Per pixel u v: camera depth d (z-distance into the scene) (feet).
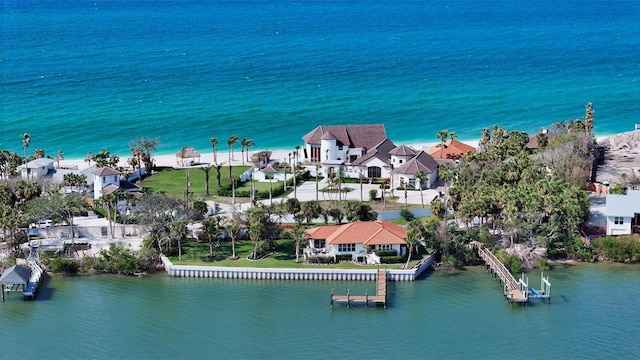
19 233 500.74
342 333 409.49
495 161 583.58
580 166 591.37
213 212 543.39
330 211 516.73
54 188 556.10
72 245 493.77
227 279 469.57
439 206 519.19
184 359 389.60
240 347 398.62
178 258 482.69
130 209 542.16
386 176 623.77
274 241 497.46
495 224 514.27
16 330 417.08
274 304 439.63
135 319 426.51
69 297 450.71
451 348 395.34
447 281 465.06
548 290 440.45
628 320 420.36
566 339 403.13
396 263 474.49
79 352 397.19
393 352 392.27
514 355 389.19
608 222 501.15
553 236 489.26
